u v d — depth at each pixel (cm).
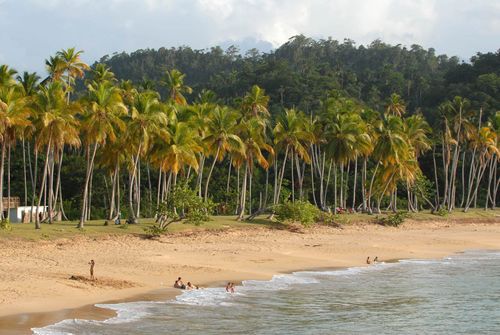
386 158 8956
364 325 3189
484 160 11438
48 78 7344
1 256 4538
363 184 9575
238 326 3025
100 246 5328
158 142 6506
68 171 9762
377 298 3903
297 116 8781
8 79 6159
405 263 5472
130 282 3891
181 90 9144
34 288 3478
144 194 10025
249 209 9638
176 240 5997
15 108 5475
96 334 2717
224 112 7294
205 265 4738
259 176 11706
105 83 6047
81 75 7538
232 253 5406
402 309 3609
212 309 3372
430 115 15212
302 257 5459
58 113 5791
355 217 8594
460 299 3950
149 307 3319
